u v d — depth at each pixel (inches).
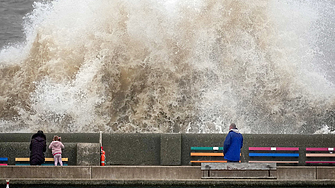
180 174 302.2
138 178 301.6
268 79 550.0
